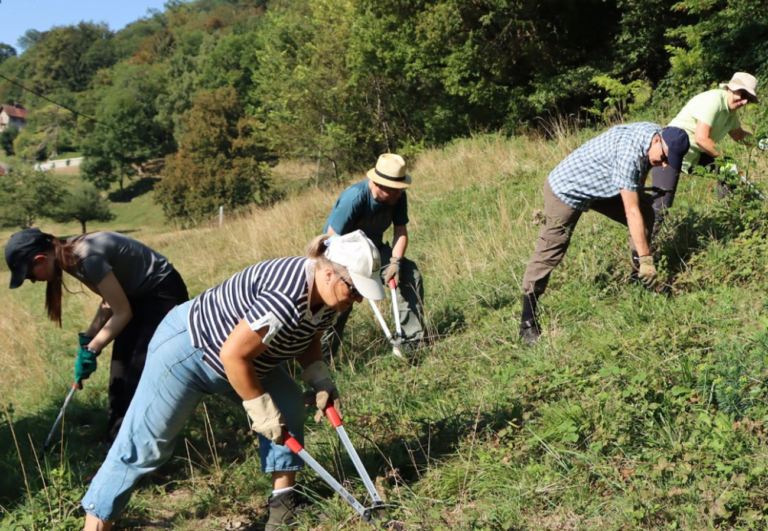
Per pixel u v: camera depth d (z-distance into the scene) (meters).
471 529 3.13
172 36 119.12
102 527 3.33
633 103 14.47
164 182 49.25
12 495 4.15
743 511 2.87
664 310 4.68
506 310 5.61
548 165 10.26
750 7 12.18
